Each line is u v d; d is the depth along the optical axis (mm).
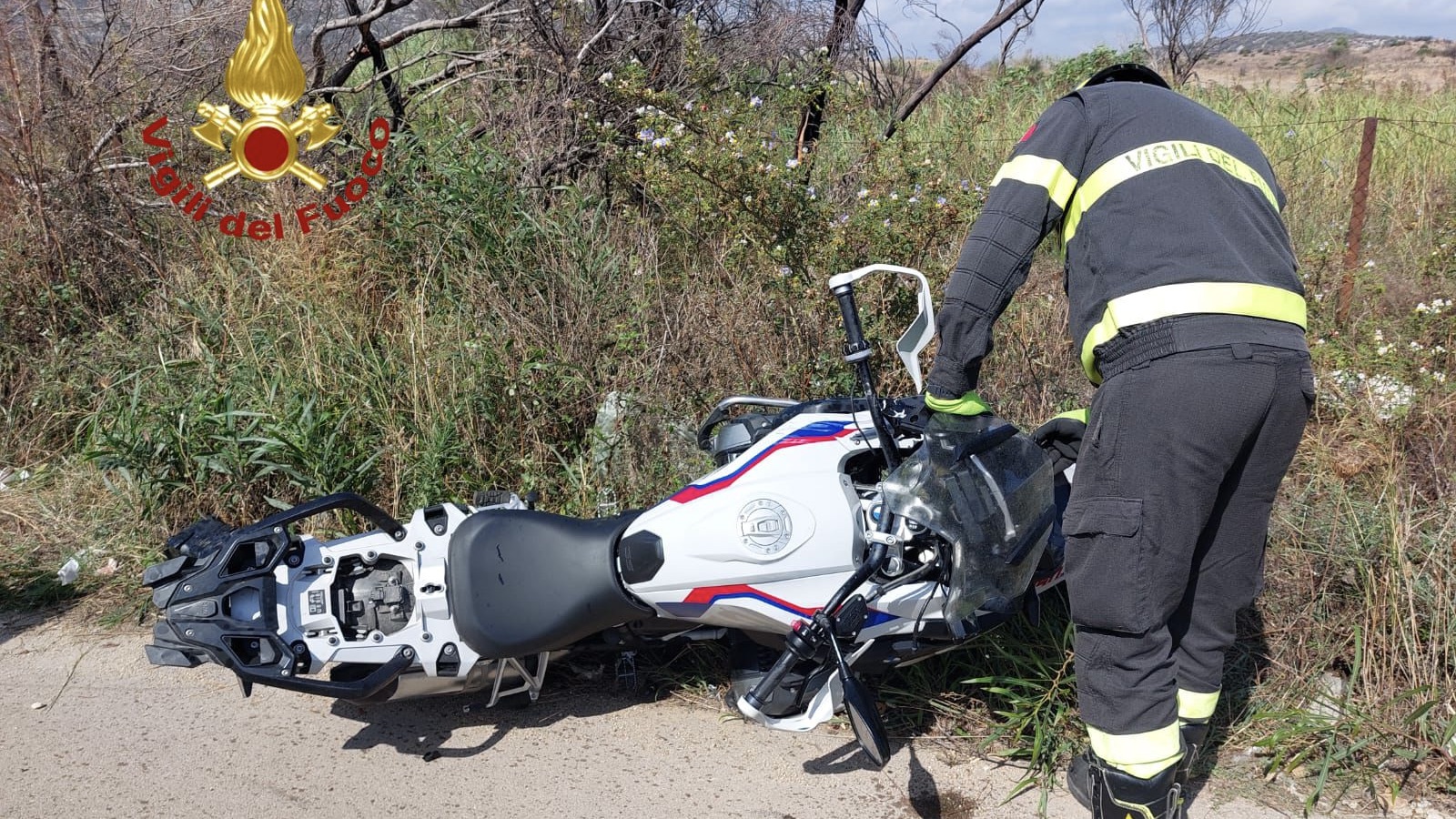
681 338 4227
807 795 2764
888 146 4590
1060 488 2949
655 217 5031
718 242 4680
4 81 5555
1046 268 5656
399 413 4102
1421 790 2730
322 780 2828
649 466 3883
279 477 4031
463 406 4051
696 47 5332
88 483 4328
